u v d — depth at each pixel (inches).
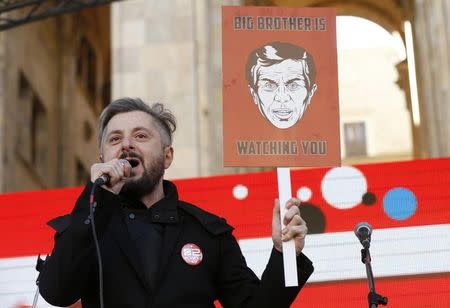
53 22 1669.5
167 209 359.6
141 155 362.9
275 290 357.7
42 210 609.6
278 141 385.1
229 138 383.9
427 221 572.1
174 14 1111.0
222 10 396.8
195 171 1041.5
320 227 580.7
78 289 340.5
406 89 1721.2
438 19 1125.7
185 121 1066.1
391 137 2760.8
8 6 946.7
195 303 347.3
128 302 342.0
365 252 386.6
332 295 562.3
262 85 390.3
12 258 601.6
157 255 350.0
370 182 585.9
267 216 589.0
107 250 348.2
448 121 1083.9
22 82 1508.4
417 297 555.8
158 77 1089.4
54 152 1640.0
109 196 334.3
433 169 582.6
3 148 1327.5
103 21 1844.2
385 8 1592.0
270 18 397.4
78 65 1776.6
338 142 386.3
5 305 591.8
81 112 1758.1
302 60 394.3
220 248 364.5
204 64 1090.7
